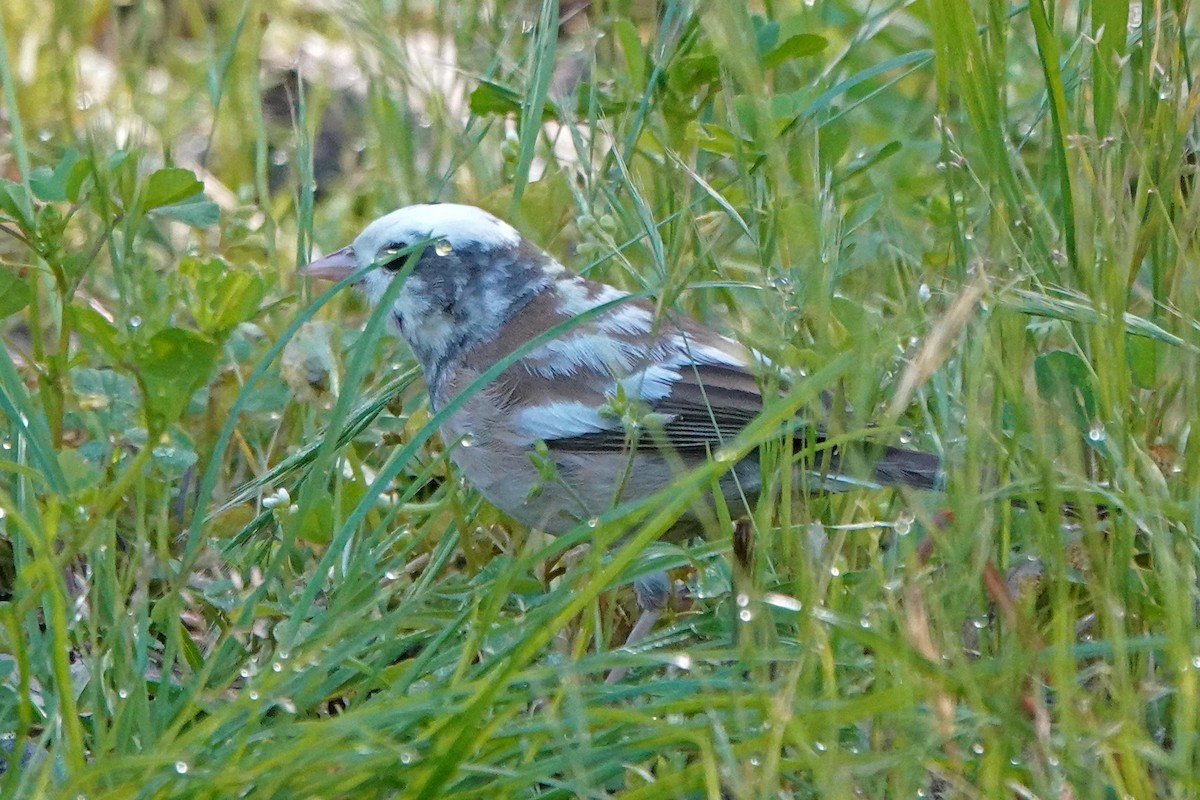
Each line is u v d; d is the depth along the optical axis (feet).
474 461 31.19
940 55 28.04
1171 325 26.04
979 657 22.85
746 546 23.66
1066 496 23.62
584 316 24.80
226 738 21.56
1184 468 23.70
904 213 39.52
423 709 20.11
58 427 29.76
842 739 22.26
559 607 20.79
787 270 28.68
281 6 47.37
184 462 27.76
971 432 21.38
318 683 22.30
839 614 21.22
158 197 31.48
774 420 20.95
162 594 28.30
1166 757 19.33
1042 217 28.55
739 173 28.53
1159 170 26.50
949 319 21.24
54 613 19.93
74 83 41.86
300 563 29.22
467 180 40.06
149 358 25.62
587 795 19.03
